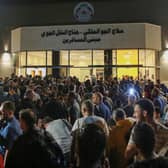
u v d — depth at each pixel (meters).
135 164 3.68
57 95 12.55
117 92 16.92
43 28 39.38
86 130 3.69
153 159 3.68
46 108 7.13
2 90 14.31
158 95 13.20
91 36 38.47
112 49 38.25
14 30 41.53
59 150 5.71
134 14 41.03
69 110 10.63
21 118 5.11
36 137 4.96
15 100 12.80
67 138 6.86
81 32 38.69
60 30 39.03
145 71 38.03
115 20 41.31
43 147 4.86
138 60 37.78
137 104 6.15
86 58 39.00
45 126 7.03
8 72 42.44
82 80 38.84
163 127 5.87
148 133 3.77
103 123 7.35
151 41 38.09
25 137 4.91
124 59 38.19
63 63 39.44
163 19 40.34
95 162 3.56
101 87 16.17
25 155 4.76
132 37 37.56
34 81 20.08
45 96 13.19
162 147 5.47
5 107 7.48
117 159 6.52
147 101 6.18
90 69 38.91
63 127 6.95
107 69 38.53
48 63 39.66
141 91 19.02
